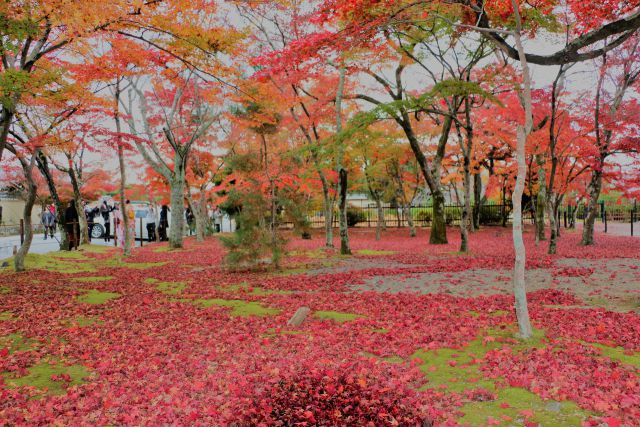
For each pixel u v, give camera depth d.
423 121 23.25
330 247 19.45
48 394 4.29
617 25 7.01
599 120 15.62
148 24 8.62
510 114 15.87
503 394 3.98
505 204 30.67
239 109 20.56
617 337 5.39
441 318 6.78
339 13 8.13
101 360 5.27
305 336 6.09
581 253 15.11
